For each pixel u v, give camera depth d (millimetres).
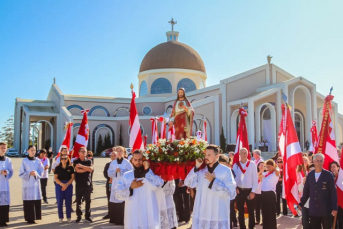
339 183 8758
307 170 11938
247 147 11172
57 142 50781
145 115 53500
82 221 11055
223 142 38031
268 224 9547
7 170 10586
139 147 10344
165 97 53531
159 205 8180
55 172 10820
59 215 10766
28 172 10914
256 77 41500
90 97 56031
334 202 7641
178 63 54875
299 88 40312
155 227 7547
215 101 39938
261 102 38469
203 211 7043
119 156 11078
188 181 7359
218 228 6910
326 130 10031
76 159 11125
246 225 10656
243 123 11320
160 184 7660
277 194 12555
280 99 37531
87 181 11047
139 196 7602
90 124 51406
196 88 55438
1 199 10336
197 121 41375
